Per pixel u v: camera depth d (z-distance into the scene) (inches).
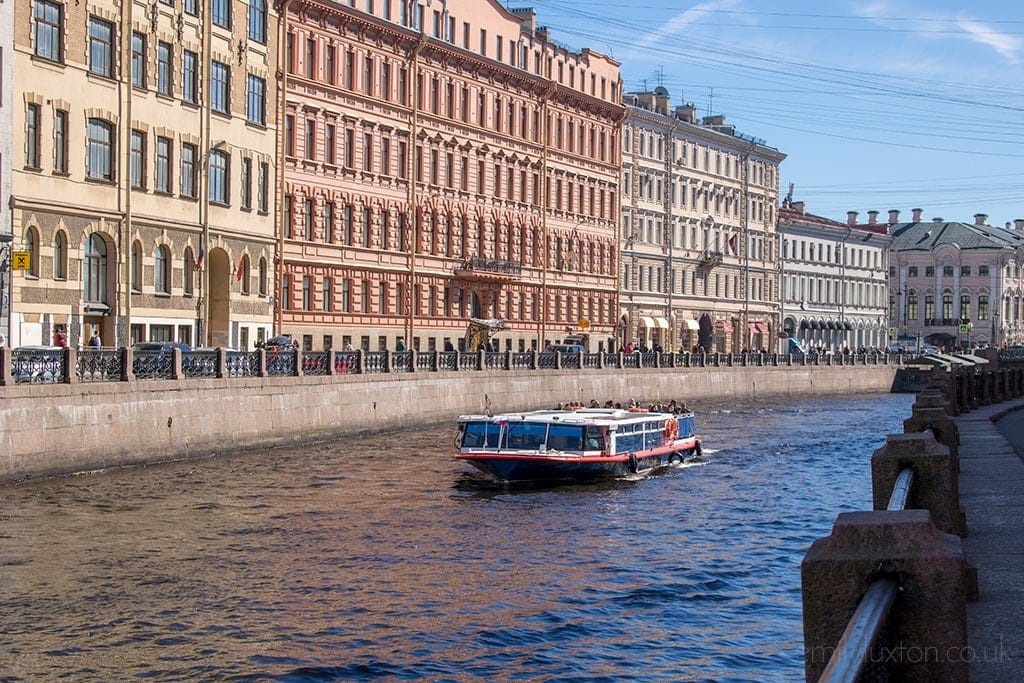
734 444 1865.2
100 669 574.6
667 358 2942.9
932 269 6092.5
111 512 1023.6
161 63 1905.8
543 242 3270.2
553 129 3339.1
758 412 2726.4
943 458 333.1
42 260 1643.7
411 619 677.9
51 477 1195.9
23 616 673.0
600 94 3585.1
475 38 3014.3
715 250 4165.8
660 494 1249.4
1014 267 6195.9
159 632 642.8
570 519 1064.2
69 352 1226.0
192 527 967.0
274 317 2314.2
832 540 190.9
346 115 2556.6
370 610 698.2
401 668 581.6
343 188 2551.7
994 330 5944.9
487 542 934.4
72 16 1690.5
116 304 1782.7
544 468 1311.5
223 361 1486.2
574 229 3435.0
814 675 187.2
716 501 1195.9
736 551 899.4
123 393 1300.4
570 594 744.3
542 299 3238.2
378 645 621.9
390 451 1585.9
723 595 742.5
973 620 311.3
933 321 6063.0
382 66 2677.2
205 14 1999.3
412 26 2765.7
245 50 2145.7
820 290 4889.3
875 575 185.9
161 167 1909.4
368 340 2618.1
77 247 1712.6
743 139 4315.9
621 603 719.7
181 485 1199.6
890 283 6166.3
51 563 813.9
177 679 560.4
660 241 3870.6
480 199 3029.0
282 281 2338.8
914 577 185.6
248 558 847.7
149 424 1342.3
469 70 2977.4
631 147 3727.9
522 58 3211.1
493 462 1301.7
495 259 3078.2
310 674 569.9
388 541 930.1
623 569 825.5
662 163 3878.0
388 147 2706.7
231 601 715.4
